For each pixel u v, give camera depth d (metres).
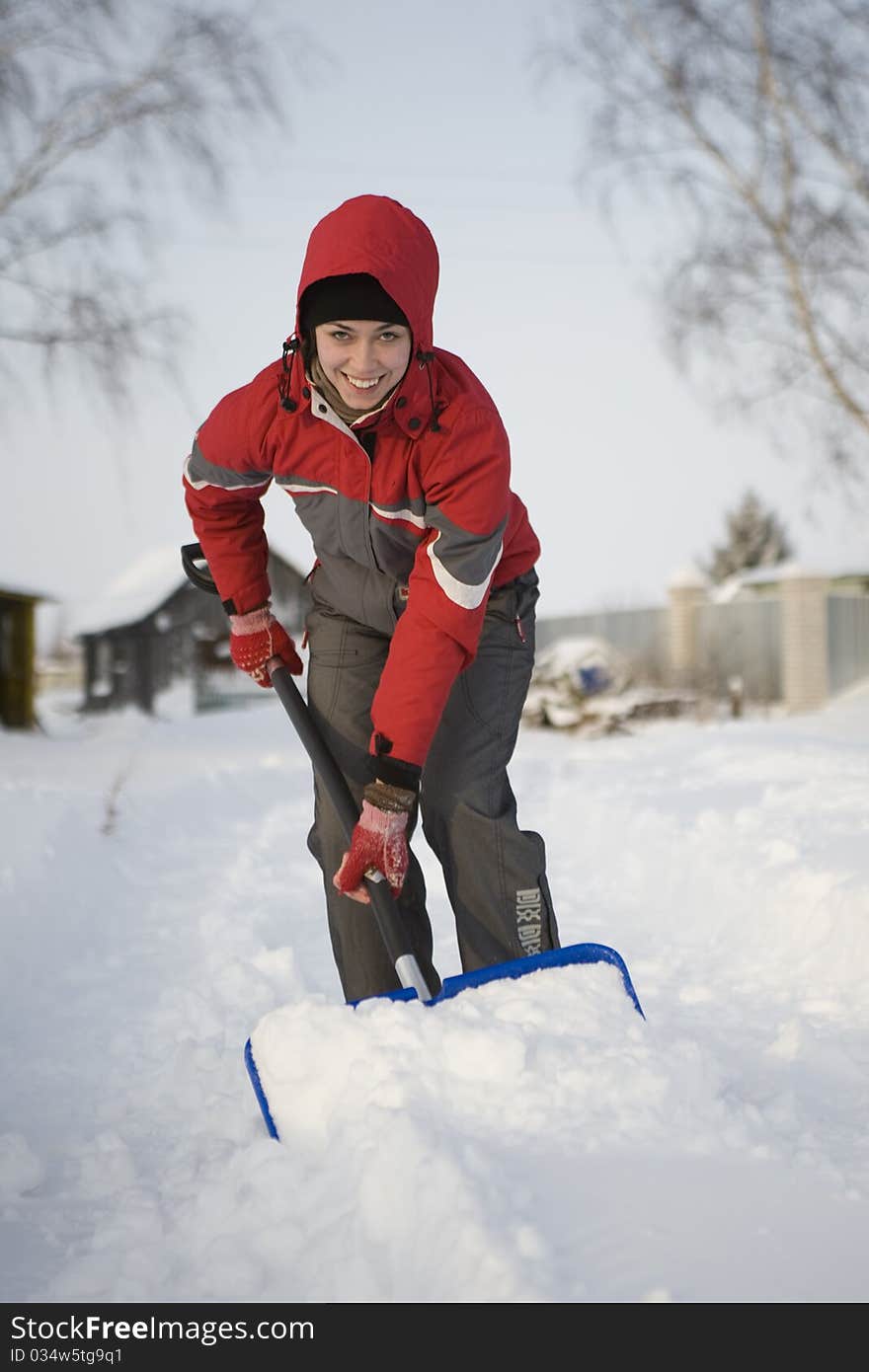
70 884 4.33
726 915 3.69
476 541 2.06
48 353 12.05
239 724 14.47
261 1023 2.00
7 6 11.32
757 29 12.19
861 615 19.12
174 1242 1.71
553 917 2.31
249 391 2.18
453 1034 1.85
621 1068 1.82
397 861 2.07
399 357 1.95
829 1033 2.56
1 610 16.73
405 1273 1.45
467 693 2.28
